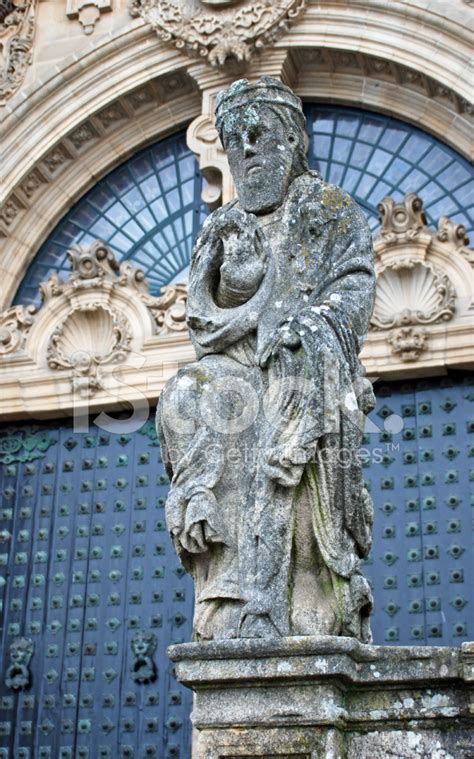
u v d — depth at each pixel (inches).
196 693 179.2
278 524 188.1
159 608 469.7
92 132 557.3
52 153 552.4
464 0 494.3
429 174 516.1
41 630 481.4
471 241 498.3
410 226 476.4
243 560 187.5
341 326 199.2
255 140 224.5
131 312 509.0
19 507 506.0
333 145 534.9
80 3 555.2
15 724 468.1
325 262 212.1
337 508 189.2
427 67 498.3
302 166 228.7
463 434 458.3
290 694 174.2
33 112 548.7
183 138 562.3
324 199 217.8
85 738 457.4
